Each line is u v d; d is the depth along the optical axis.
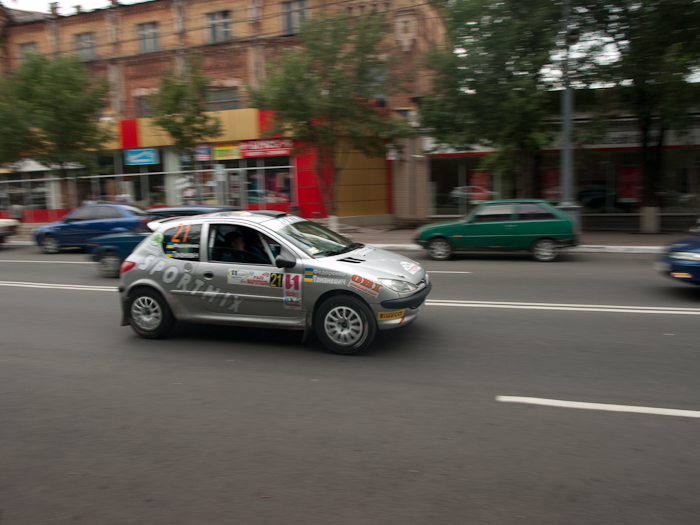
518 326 6.94
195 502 3.19
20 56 29.23
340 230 21.47
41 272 12.97
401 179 24.00
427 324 7.13
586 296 8.75
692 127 19.23
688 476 3.36
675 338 6.24
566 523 2.93
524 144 16.84
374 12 18.25
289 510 3.09
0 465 3.69
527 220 13.05
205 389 4.98
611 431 3.97
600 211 21.58
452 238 13.70
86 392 4.97
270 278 6.02
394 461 3.60
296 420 4.26
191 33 26.08
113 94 27.31
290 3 24.44
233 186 24.20
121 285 6.77
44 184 28.42
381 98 20.73
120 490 3.34
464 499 3.15
